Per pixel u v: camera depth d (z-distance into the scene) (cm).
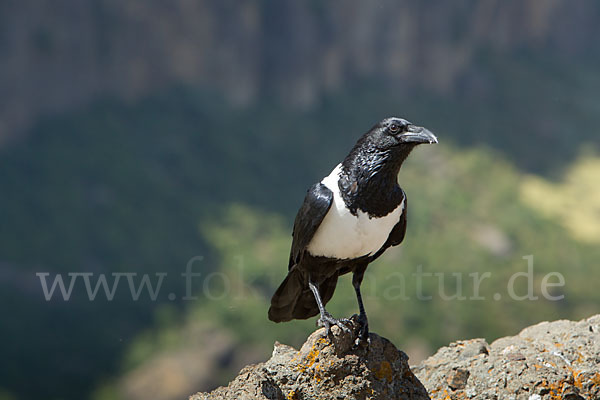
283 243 6047
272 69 7375
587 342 730
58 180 6009
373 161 699
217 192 6475
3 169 6000
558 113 8469
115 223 5831
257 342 4716
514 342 750
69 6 6450
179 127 6875
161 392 4441
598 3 9750
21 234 5531
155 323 4975
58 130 6344
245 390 630
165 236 5850
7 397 4188
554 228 6600
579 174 7812
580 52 9756
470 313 5028
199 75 7112
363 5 7644
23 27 6259
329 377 653
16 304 4991
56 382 4416
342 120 7481
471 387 691
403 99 7750
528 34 9181
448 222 6356
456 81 8212
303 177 6925
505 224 6431
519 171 7575
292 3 7344
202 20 7031
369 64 7806
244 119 7169
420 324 4741
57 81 6444
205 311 5009
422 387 675
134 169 6306
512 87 8444
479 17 8462
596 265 6128
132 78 6794
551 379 671
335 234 708
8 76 6188
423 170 7112
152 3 6800
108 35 6662
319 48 7500
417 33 7931
